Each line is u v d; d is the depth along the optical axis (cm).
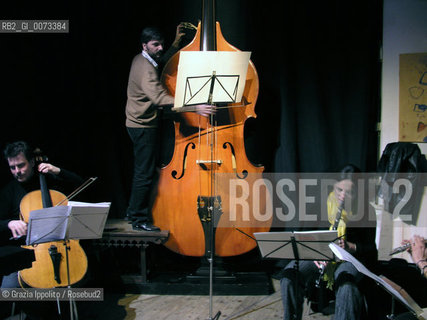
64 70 354
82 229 238
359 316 236
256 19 344
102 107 356
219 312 273
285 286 252
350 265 253
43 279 254
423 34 327
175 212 312
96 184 362
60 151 358
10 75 337
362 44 335
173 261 365
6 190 290
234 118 308
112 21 353
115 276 321
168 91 310
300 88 344
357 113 340
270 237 228
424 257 226
